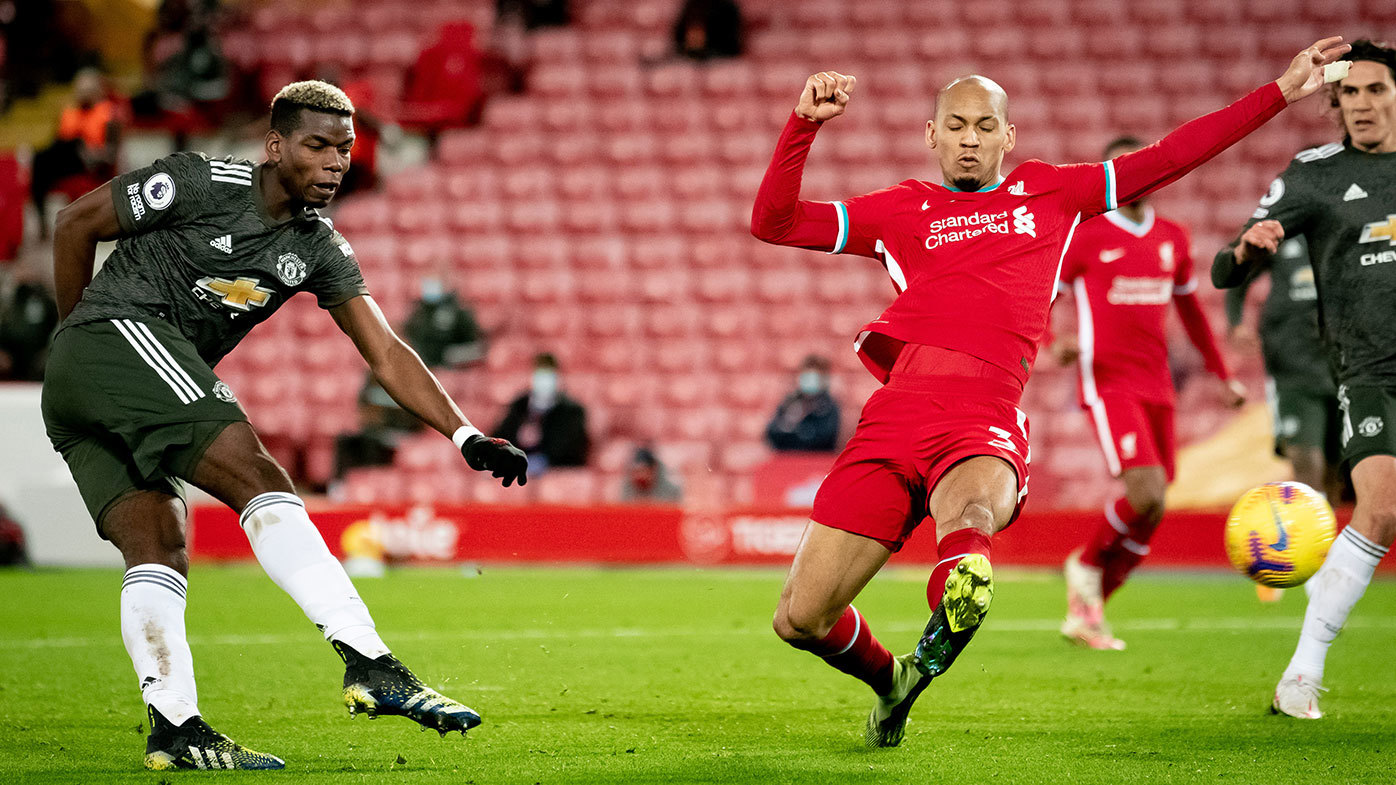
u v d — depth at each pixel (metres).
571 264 66.88
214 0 73.44
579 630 30.30
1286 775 14.95
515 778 14.67
